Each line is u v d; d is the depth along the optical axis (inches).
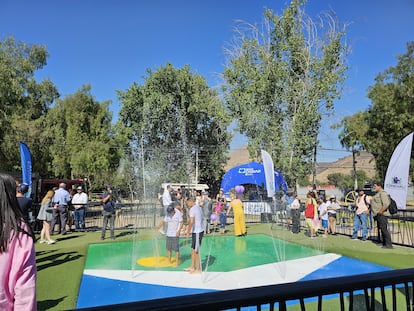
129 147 1375.5
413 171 1219.9
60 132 1524.4
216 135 1563.7
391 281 73.1
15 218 77.4
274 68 958.4
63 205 557.6
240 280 310.5
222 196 774.5
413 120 1130.0
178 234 364.5
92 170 1461.6
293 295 61.7
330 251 428.5
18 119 1045.8
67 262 370.3
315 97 938.7
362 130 1348.4
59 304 244.5
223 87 1021.8
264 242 508.1
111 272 333.1
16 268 75.4
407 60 1184.8
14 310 75.6
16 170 1042.1
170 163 1337.4
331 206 571.2
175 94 1536.7
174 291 278.8
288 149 952.9
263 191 911.0
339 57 949.8
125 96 1541.6
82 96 1620.3
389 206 449.1
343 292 67.7
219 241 519.5
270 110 987.3
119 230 606.9
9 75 999.0
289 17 951.6
